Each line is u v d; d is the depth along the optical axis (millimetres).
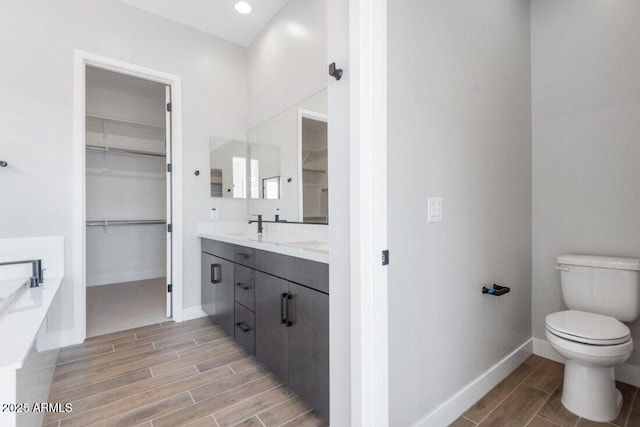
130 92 4234
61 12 2268
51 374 1759
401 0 1217
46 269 2168
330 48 1250
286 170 2592
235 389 1698
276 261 1701
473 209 1602
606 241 1827
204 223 2920
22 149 2117
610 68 1807
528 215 2082
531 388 1711
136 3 2547
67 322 2246
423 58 1308
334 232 1231
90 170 4070
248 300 2008
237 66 3164
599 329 1466
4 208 2059
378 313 1080
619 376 1751
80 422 1423
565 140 1980
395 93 1187
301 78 2434
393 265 1177
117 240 4285
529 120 2094
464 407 1516
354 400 1104
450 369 1459
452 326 1470
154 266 4574
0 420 915
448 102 1439
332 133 1236
